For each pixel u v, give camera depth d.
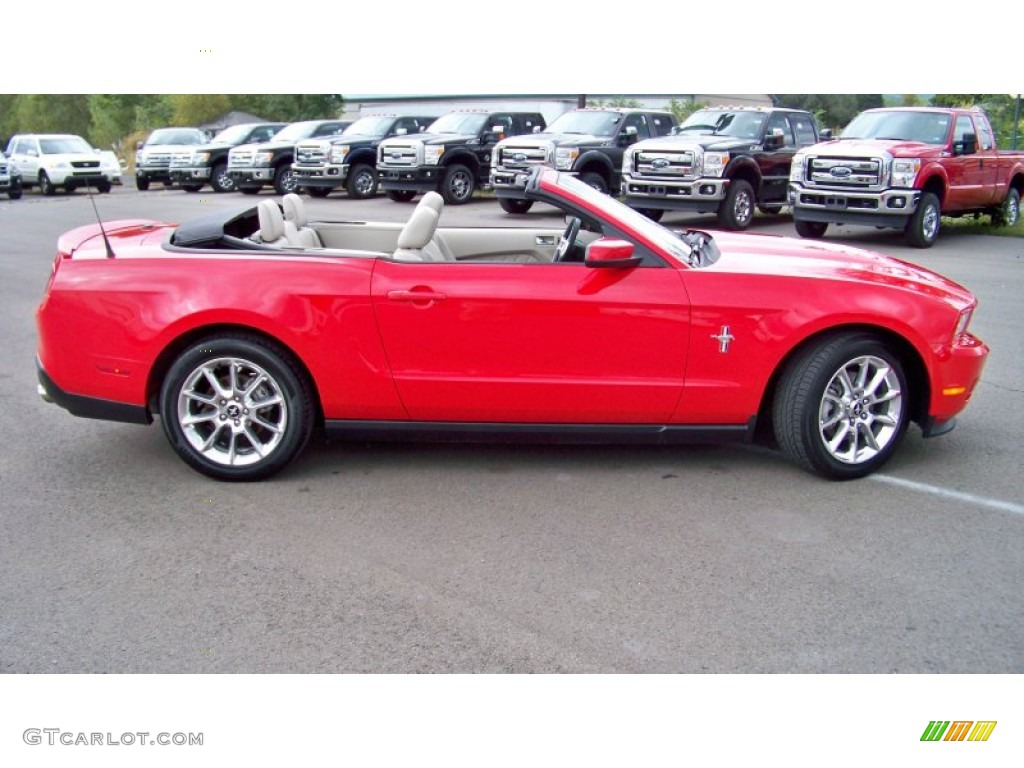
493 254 5.78
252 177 23.64
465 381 4.48
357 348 4.45
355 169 21.62
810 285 4.46
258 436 4.78
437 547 3.98
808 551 3.93
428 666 3.15
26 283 10.88
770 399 4.72
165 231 5.36
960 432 5.45
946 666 3.14
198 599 3.56
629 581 3.68
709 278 4.46
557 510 4.34
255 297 4.41
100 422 5.69
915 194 13.16
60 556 3.91
